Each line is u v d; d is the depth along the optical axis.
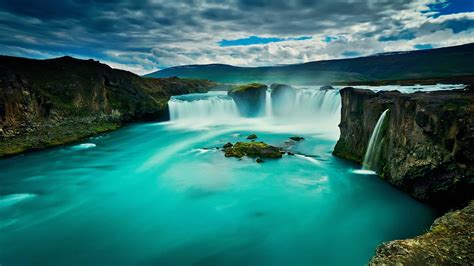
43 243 15.02
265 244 14.57
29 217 17.72
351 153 25.80
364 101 24.53
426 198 17.02
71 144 35.31
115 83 51.41
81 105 42.44
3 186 22.52
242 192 20.61
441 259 8.75
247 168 25.25
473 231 9.94
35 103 36.16
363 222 16.31
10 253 14.23
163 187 21.98
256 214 17.58
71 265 13.32
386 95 24.53
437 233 10.20
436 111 15.52
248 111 58.59
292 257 13.50
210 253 13.91
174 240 15.07
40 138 33.91
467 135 14.09
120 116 48.56
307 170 24.27
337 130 40.41
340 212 17.47
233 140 36.47
